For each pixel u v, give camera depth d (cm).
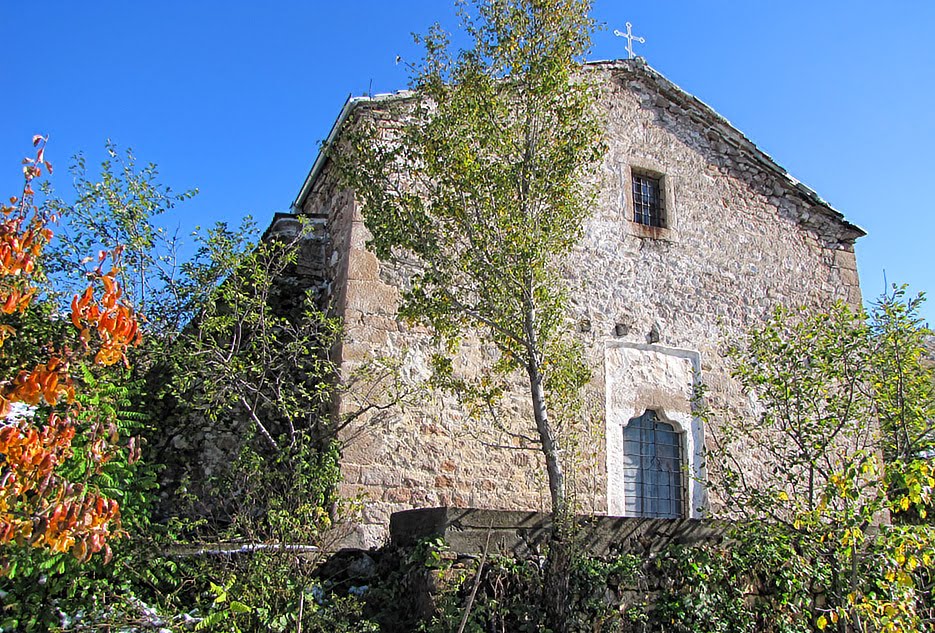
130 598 514
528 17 735
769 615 627
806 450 672
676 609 598
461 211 684
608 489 868
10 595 479
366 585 630
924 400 675
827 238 1143
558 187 712
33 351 621
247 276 809
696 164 1074
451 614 534
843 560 600
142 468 614
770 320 1049
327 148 779
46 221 467
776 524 649
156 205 795
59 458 441
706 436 946
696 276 1018
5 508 382
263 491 670
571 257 938
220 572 559
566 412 765
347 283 820
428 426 806
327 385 757
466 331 809
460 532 578
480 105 710
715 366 986
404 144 731
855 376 680
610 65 1047
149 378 738
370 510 749
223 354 753
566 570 578
